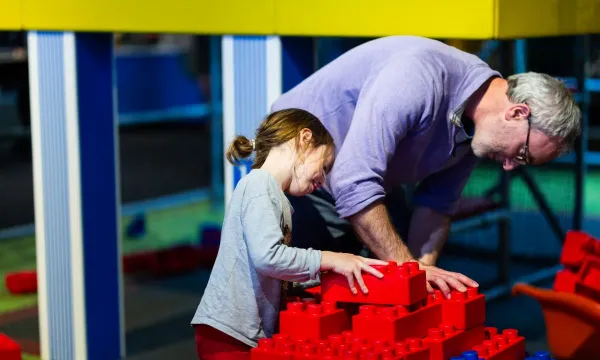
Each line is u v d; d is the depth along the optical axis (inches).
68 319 254.7
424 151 181.2
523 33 187.8
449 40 246.8
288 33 208.1
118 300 261.9
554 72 364.5
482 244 376.8
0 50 576.1
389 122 167.6
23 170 600.4
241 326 161.2
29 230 432.5
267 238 151.8
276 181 160.1
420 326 151.8
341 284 154.1
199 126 788.6
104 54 254.4
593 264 199.3
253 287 160.4
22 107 572.4
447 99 174.7
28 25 243.8
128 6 227.6
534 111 168.2
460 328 155.5
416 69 170.9
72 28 237.0
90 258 254.4
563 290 202.5
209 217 466.3
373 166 167.6
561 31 198.8
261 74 221.0
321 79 190.4
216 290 162.7
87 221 253.1
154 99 612.1
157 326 293.6
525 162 174.4
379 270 151.8
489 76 174.4
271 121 165.6
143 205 436.1
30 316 305.1
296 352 144.8
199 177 573.3
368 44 187.3
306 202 197.0
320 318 149.0
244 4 212.5
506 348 155.6
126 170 599.2
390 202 211.8
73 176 249.9
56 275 255.1
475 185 343.3
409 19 191.2
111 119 257.9
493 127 173.6
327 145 165.9
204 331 164.7
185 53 625.3
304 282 168.6
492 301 318.3
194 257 365.1
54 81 250.2
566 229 378.9
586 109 338.0
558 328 200.4
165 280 351.6
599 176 548.4
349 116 185.2
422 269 160.1
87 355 254.4
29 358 261.4
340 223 197.5
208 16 217.2
